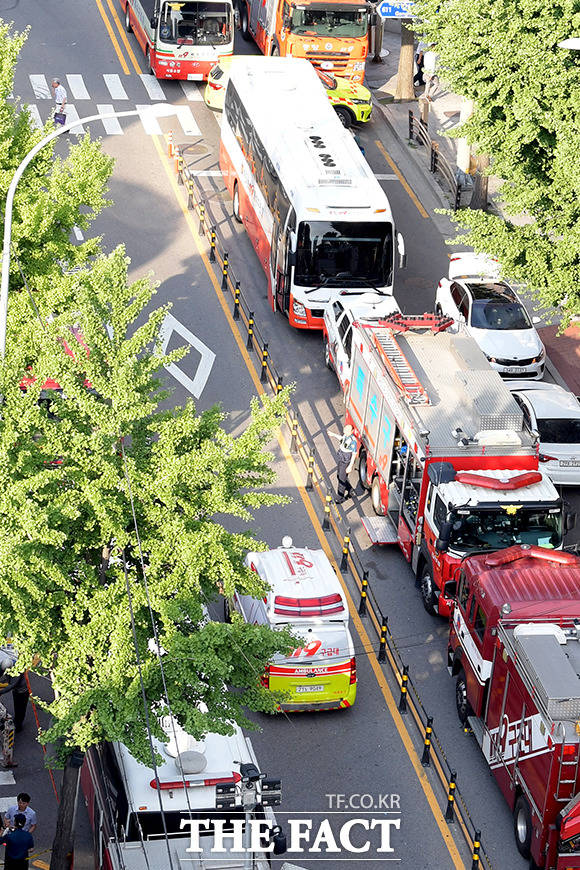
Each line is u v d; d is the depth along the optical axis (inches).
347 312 3440.0
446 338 3169.3
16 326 2517.2
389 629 2810.0
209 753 2100.1
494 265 3809.1
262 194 3949.3
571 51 2962.6
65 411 2017.7
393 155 4817.9
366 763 2471.7
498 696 2348.7
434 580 2755.9
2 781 2358.5
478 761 2493.8
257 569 2620.6
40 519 1817.2
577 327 3929.6
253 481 2075.5
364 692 2640.3
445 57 3125.0
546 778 2126.0
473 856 2207.2
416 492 2861.7
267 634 1935.3
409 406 2878.9
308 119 3988.7
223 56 5004.9
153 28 5002.5
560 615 2358.5
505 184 3208.7
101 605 1932.8
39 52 5270.7
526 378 3577.8
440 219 4446.4
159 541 1975.9
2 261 2315.5
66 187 2760.8
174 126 4847.4
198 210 4347.9
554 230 3157.0
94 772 2158.0
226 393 3526.1
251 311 3769.7
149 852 1969.7
